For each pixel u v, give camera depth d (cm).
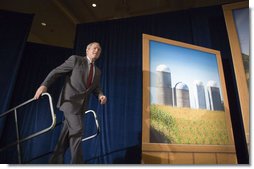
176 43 225
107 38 306
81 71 152
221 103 211
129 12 388
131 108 263
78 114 143
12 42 293
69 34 449
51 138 290
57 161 136
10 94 273
